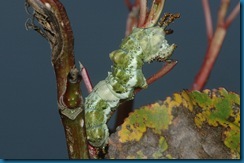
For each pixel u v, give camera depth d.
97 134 0.28
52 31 0.25
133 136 0.28
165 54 0.28
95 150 0.28
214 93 0.29
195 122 0.28
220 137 0.28
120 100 0.29
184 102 0.28
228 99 0.29
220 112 0.29
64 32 0.25
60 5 0.25
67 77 0.25
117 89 0.29
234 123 0.29
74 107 0.26
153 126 0.28
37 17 0.26
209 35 0.36
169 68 0.29
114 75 0.29
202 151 0.28
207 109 0.29
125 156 0.28
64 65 0.25
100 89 0.29
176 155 0.28
